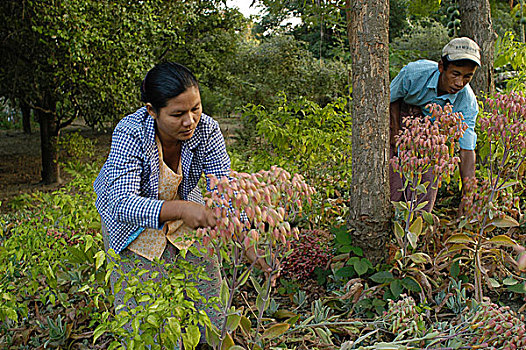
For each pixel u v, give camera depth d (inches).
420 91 115.5
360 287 98.7
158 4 310.2
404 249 99.0
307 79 403.9
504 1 249.6
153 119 72.5
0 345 98.3
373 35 99.6
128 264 77.5
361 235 106.7
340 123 172.9
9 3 240.4
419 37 466.6
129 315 63.7
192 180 84.9
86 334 100.6
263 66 420.2
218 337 73.4
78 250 102.0
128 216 67.8
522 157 94.0
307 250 116.4
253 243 63.8
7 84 279.4
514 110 89.4
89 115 285.6
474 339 77.4
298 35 495.5
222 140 83.5
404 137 94.3
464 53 102.2
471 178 107.7
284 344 85.1
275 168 69.0
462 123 94.7
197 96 66.4
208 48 402.6
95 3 246.1
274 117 170.9
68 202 129.7
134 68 263.7
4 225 166.2
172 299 64.8
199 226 66.6
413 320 82.1
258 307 76.6
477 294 97.0
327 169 175.9
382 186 105.0
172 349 63.8
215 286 83.9
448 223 108.4
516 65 183.0
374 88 101.6
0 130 700.7
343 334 94.0
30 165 439.8
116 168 70.2
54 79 258.4
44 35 243.0
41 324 102.3
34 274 95.5
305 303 106.7
